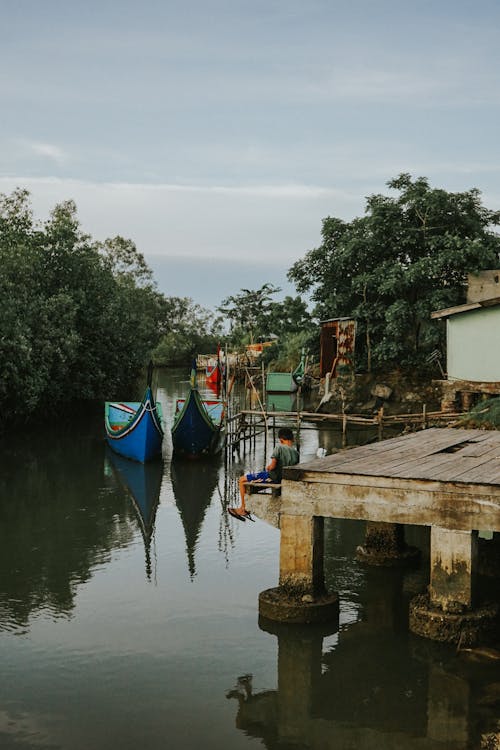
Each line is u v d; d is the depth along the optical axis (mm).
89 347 37812
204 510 17641
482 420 18578
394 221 32969
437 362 32312
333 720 7879
